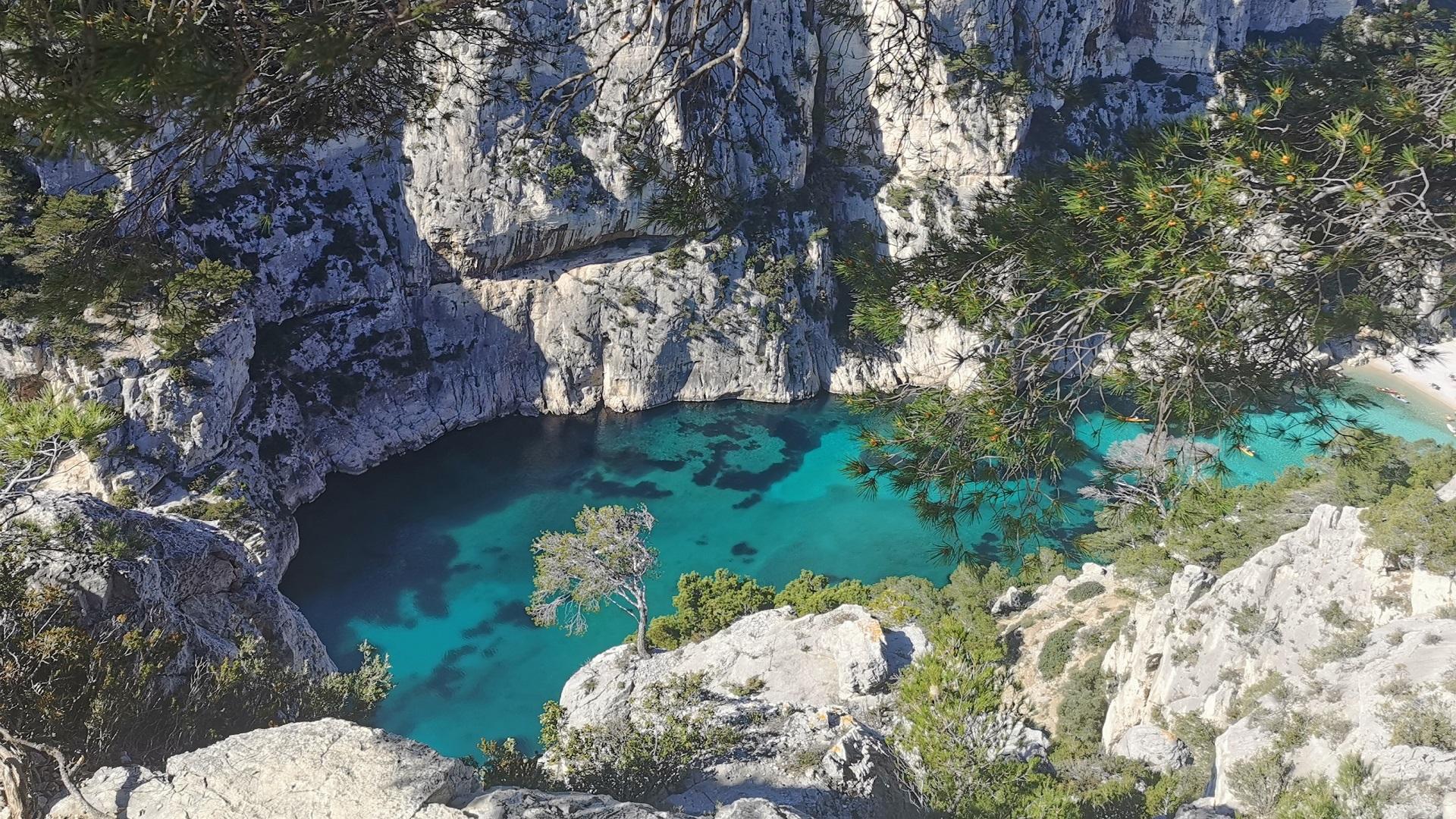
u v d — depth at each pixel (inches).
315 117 514.9
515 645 2490.2
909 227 4069.9
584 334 3784.5
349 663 2406.5
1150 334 467.5
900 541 3046.3
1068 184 519.8
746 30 484.7
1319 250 426.3
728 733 1282.0
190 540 1185.4
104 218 511.5
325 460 3253.0
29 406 737.0
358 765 597.6
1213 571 2086.6
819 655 1852.9
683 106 563.8
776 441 3695.9
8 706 775.1
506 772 1152.8
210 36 382.9
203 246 2967.5
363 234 3373.5
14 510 984.9
